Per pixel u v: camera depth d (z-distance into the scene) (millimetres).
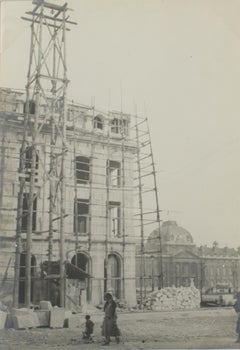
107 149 33281
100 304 29781
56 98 27609
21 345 17281
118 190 33188
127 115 33719
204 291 37875
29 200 23328
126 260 31781
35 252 28406
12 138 29484
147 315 23516
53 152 27750
